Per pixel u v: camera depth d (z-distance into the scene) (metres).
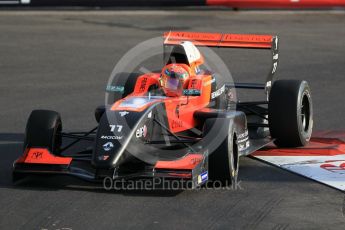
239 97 49.34
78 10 88.00
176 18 83.69
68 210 26.03
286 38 72.00
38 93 49.97
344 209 26.44
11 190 28.41
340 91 50.28
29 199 27.30
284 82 35.03
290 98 34.41
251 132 36.16
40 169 28.11
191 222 24.88
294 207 26.64
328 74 56.03
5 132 39.69
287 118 34.31
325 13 88.31
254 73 56.69
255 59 62.47
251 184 29.61
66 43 69.62
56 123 29.69
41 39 71.50
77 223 24.67
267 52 65.56
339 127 40.47
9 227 24.27
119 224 24.59
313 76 55.34
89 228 24.17
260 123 36.59
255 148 32.84
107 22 81.19
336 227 24.45
